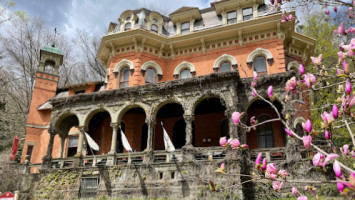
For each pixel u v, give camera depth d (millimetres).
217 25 21859
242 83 16531
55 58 27484
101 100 18719
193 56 22000
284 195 13383
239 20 21172
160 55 22547
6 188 17500
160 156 17453
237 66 20297
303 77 4305
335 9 5691
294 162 13797
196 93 16391
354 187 2395
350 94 3254
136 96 17875
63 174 17266
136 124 21766
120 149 21594
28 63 36719
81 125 18484
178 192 14477
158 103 17188
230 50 20938
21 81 36594
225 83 15914
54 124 19203
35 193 17297
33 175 17828
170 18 24328
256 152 14984
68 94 26141
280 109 18734
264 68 19844
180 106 19703
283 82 15719
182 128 22016
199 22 23125
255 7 21078
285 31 20281
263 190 13812
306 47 21766
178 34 22766
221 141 4012
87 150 22844
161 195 14781
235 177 13570
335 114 3229
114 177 16094
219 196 13531
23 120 33375
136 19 23516
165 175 15125
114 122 17750
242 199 13117
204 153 15609
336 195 12164
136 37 21875
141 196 15109
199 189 14070
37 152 23750
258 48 20078
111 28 25250
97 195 15938
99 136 23234
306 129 3227
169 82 17062
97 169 16641
